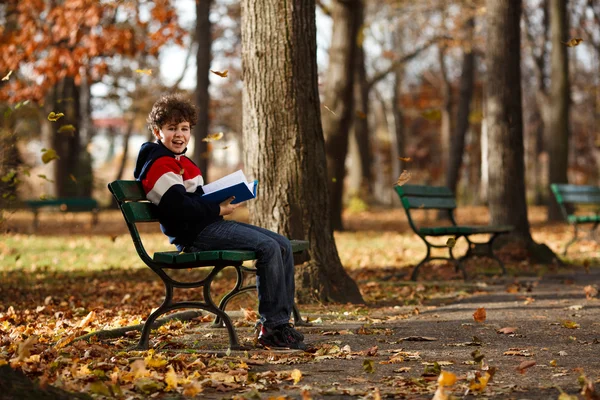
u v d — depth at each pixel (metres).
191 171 5.32
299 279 7.39
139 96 37.25
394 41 43.25
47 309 7.26
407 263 12.15
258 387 4.00
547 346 5.16
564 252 12.98
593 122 51.44
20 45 16.80
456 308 7.16
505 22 12.66
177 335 5.71
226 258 4.82
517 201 12.27
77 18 15.90
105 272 11.02
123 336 5.62
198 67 23.05
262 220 7.45
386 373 4.35
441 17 30.89
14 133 7.47
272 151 7.44
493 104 12.56
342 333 5.75
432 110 5.14
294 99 7.43
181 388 3.97
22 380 3.50
